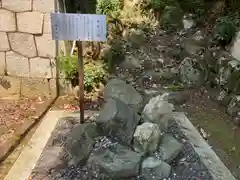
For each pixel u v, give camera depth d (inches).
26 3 161.3
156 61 227.5
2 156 120.9
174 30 269.1
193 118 163.0
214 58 221.1
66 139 121.7
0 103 170.2
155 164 102.3
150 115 120.9
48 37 167.6
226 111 169.0
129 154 102.6
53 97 178.2
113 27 252.2
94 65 198.2
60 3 176.7
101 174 99.9
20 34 167.5
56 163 109.3
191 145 122.9
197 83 204.4
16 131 139.9
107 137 110.0
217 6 270.8
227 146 135.7
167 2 280.7
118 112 111.0
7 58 172.7
